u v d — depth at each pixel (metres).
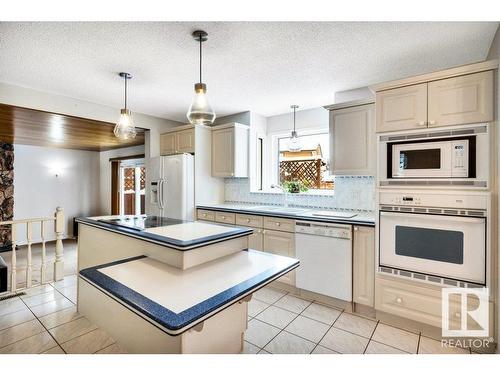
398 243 2.25
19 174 5.90
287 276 3.01
